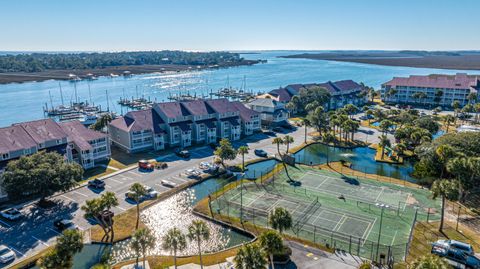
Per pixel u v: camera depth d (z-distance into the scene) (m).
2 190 71.62
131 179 84.25
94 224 62.72
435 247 50.66
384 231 59.16
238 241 58.06
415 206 68.62
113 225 62.38
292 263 49.41
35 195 74.62
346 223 62.06
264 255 39.06
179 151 103.56
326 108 179.12
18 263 50.78
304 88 177.62
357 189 77.94
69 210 68.06
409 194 74.94
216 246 56.78
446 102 190.12
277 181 83.06
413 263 37.59
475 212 65.50
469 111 150.88
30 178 65.00
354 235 57.91
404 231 59.12
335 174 88.00
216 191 76.94
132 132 103.50
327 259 50.47
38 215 65.94
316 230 59.47
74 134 94.25
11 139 80.19
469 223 61.09
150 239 47.84
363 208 68.12
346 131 116.50
